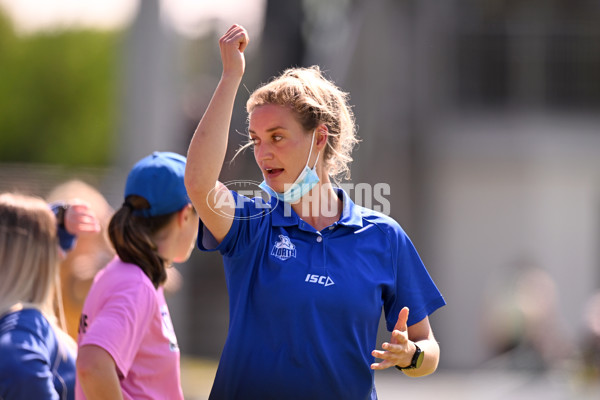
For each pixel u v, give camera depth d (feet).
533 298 114.42
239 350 30.50
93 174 87.86
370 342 31.19
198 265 186.29
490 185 163.63
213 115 29.55
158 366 34.37
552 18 165.89
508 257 162.71
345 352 30.42
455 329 159.43
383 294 32.30
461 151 162.81
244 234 30.94
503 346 111.55
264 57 215.51
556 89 165.78
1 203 35.60
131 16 111.04
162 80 110.22
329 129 31.65
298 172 30.91
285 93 30.81
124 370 32.60
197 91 190.29
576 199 163.84
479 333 158.30
